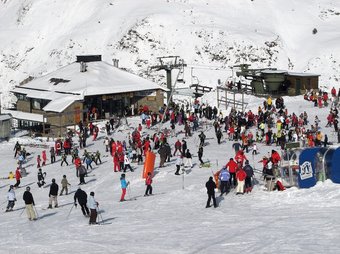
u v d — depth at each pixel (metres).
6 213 40.66
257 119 65.00
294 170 37.12
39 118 78.00
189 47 116.56
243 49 116.50
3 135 69.75
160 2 128.00
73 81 81.56
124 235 30.75
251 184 38.75
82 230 32.75
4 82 125.50
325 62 115.00
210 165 48.97
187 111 73.62
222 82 108.62
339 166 35.62
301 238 26.80
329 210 31.70
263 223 30.42
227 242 27.50
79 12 134.50
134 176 47.44
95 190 45.16
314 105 74.06
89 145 63.84
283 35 124.31
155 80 111.00
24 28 136.38
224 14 125.62
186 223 32.25
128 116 79.25
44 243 30.34
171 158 53.31
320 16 130.00
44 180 50.88
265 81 82.38
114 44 119.50
